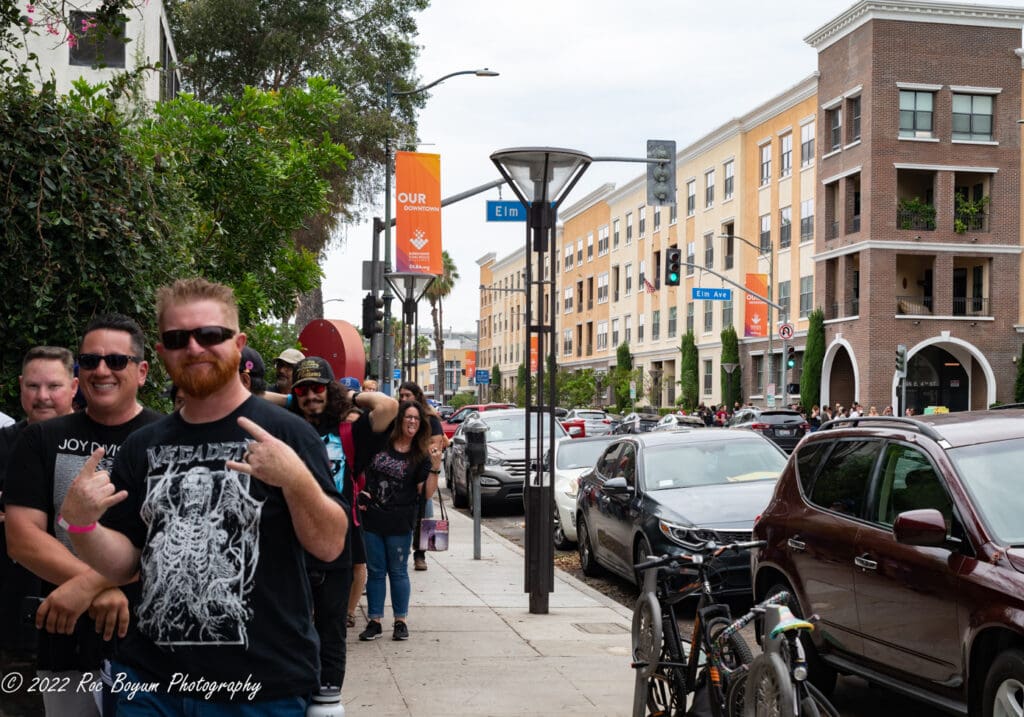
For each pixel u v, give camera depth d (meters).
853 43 42.47
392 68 32.81
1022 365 40.47
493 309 110.31
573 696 6.89
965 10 41.41
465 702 6.72
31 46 21.83
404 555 8.60
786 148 48.97
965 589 5.26
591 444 16.69
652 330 65.19
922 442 6.14
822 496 6.93
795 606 5.21
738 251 52.94
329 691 4.36
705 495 10.30
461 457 21.23
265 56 30.95
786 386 40.34
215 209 14.49
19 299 7.06
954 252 41.56
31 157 7.01
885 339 41.12
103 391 3.95
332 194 32.47
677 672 5.75
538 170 10.11
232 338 3.15
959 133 41.94
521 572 12.49
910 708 6.83
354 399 7.21
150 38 23.66
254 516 3.07
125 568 3.21
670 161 20.48
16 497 3.87
